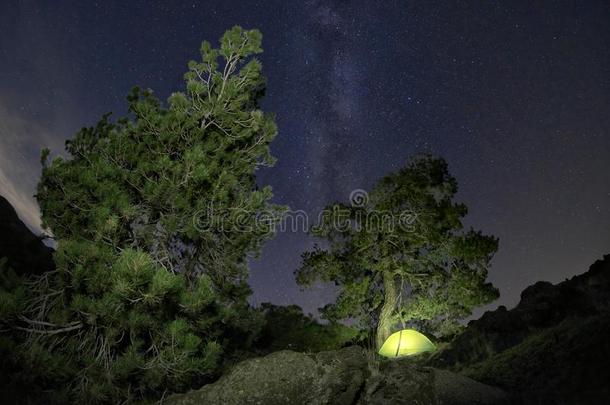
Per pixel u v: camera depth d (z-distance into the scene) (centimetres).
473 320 2583
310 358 1285
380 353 1917
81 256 1273
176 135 1669
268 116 1867
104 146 1670
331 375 1232
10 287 1376
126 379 1315
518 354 1600
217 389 1213
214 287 1770
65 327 1355
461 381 1259
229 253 1780
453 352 2108
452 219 2773
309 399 1193
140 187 1620
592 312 1700
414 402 1198
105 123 1764
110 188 1497
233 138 1766
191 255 1731
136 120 1758
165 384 1355
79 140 1703
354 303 2766
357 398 1221
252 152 1820
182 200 1574
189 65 1788
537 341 1634
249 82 1822
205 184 1659
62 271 1315
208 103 1742
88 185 1479
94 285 1254
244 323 1781
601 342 1330
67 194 1529
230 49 1797
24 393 1210
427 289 2794
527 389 1334
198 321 1475
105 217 1423
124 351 1395
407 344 1902
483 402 1199
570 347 1427
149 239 1598
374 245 2825
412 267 2827
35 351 1201
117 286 1182
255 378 1219
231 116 1767
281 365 1241
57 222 1575
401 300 2797
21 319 1298
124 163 1675
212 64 1789
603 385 1185
